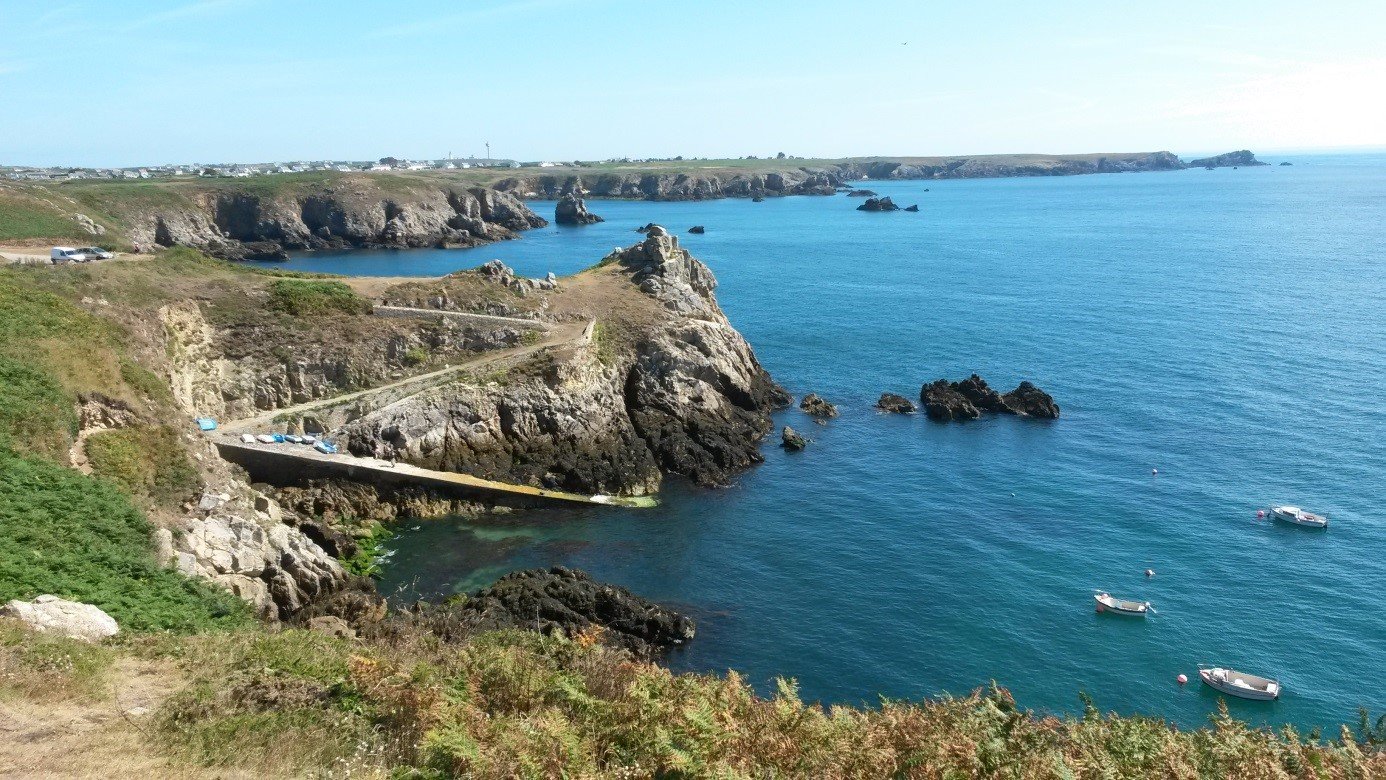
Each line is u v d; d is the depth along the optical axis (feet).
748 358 236.43
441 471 169.48
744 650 118.32
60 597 65.41
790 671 113.80
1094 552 145.18
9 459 88.38
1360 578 134.21
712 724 43.73
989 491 171.32
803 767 43.27
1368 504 158.71
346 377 184.85
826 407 222.28
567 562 143.13
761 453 195.93
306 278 213.46
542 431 184.65
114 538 84.23
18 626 52.60
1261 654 116.57
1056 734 52.21
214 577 101.45
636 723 45.11
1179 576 136.46
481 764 38.22
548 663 56.34
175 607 75.15
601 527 157.58
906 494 171.22
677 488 176.86
